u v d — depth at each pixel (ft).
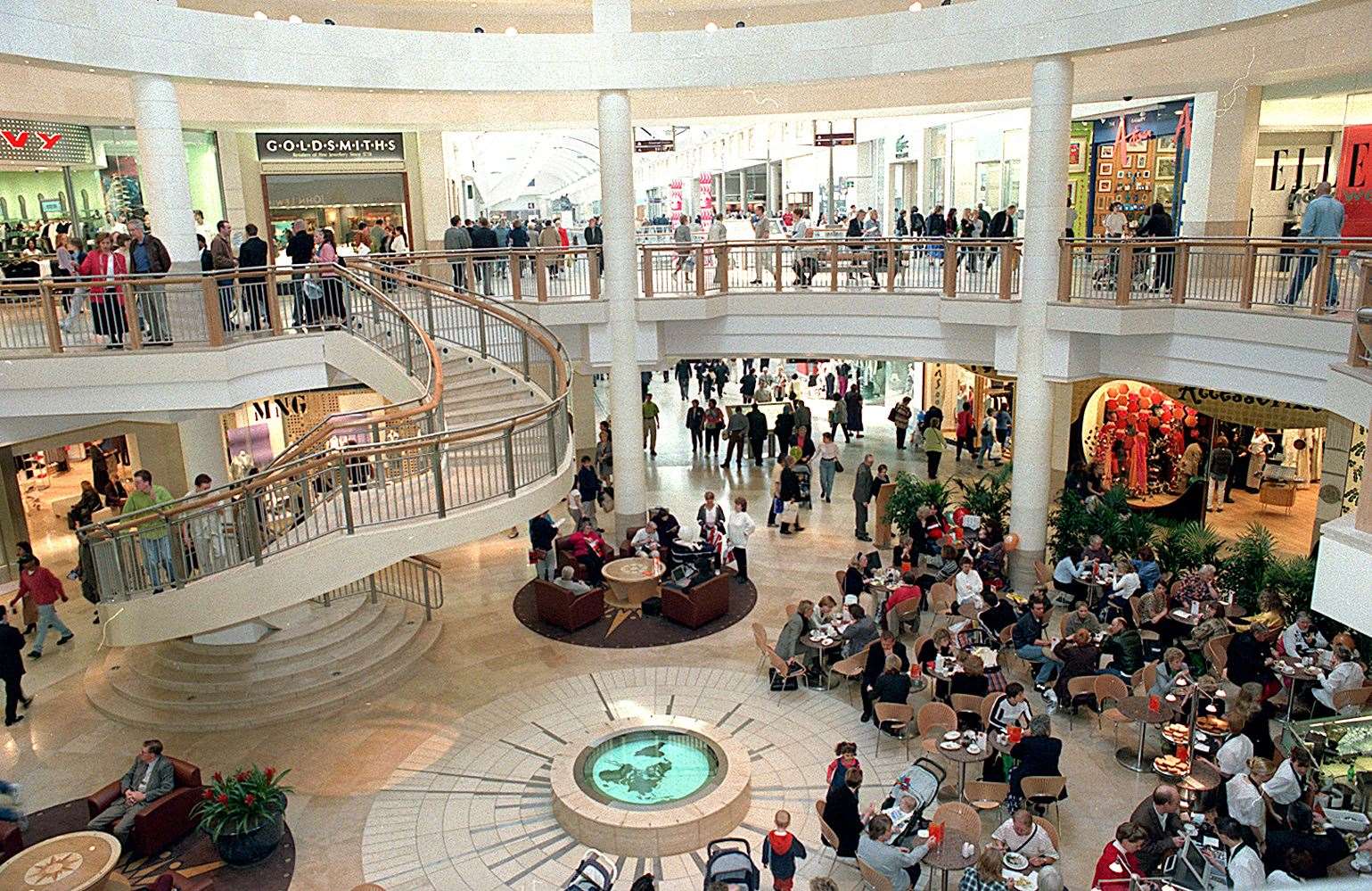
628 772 34.47
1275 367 40.57
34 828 32.89
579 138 133.28
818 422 91.61
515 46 51.60
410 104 70.74
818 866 30.35
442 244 77.97
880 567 49.47
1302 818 26.99
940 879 29.84
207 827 30.17
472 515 35.63
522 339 46.42
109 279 39.34
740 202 136.46
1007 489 57.06
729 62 51.85
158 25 43.86
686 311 56.08
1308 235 41.01
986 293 51.24
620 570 49.29
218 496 31.96
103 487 68.18
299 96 67.92
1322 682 34.60
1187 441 61.52
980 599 43.29
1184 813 28.50
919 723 34.58
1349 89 52.08
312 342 44.98
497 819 33.22
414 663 44.19
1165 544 47.75
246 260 45.14
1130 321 44.27
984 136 80.94
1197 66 55.11
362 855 31.45
